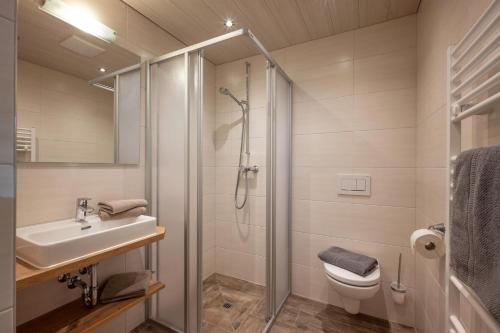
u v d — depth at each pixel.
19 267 0.94
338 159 2.01
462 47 0.87
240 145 2.42
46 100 1.27
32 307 1.22
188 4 1.66
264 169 2.31
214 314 1.92
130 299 1.39
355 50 1.95
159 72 1.75
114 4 1.57
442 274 1.17
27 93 1.21
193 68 1.59
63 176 1.34
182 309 1.61
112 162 1.58
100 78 1.51
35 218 1.24
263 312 1.95
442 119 1.19
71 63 1.37
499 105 0.72
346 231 1.98
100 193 1.52
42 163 1.26
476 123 0.87
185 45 2.14
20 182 1.19
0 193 0.41
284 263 2.08
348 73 1.98
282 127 2.01
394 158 1.82
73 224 1.29
